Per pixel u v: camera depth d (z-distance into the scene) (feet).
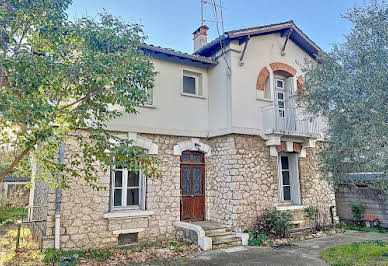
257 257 25.23
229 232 30.94
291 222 34.76
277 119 35.58
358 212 40.29
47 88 18.24
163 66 34.42
